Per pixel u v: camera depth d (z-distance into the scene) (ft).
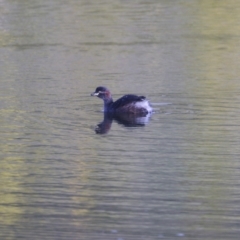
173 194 42.09
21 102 64.49
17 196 41.98
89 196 41.91
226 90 68.13
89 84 72.23
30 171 46.42
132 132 54.95
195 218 38.47
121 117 59.72
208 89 68.69
